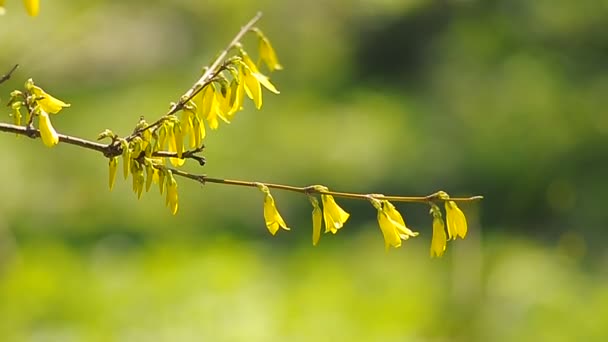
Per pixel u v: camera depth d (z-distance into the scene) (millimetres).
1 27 13711
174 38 17875
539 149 15844
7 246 11586
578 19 16688
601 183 15445
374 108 16672
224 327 9844
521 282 12070
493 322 10539
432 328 10320
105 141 15641
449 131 16516
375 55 17688
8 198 14422
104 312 9945
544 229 15219
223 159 15859
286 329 9961
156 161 4055
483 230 15547
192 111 3988
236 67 4184
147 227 15148
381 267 12898
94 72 17125
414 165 16250
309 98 16906
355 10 17281
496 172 15938
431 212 3988
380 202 3984
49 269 10961
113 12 16781
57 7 14352
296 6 17312
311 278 11617
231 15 17094
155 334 9695
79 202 15117
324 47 17578
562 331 11242
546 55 16719
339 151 16172
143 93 16672
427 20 17422
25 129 3967
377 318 10266
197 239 13844
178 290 10266
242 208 15867
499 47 16984
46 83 16500
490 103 16516
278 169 16047
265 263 13312
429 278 12430
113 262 11906
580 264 13609
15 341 9617
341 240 15445
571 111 16078
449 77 17031
